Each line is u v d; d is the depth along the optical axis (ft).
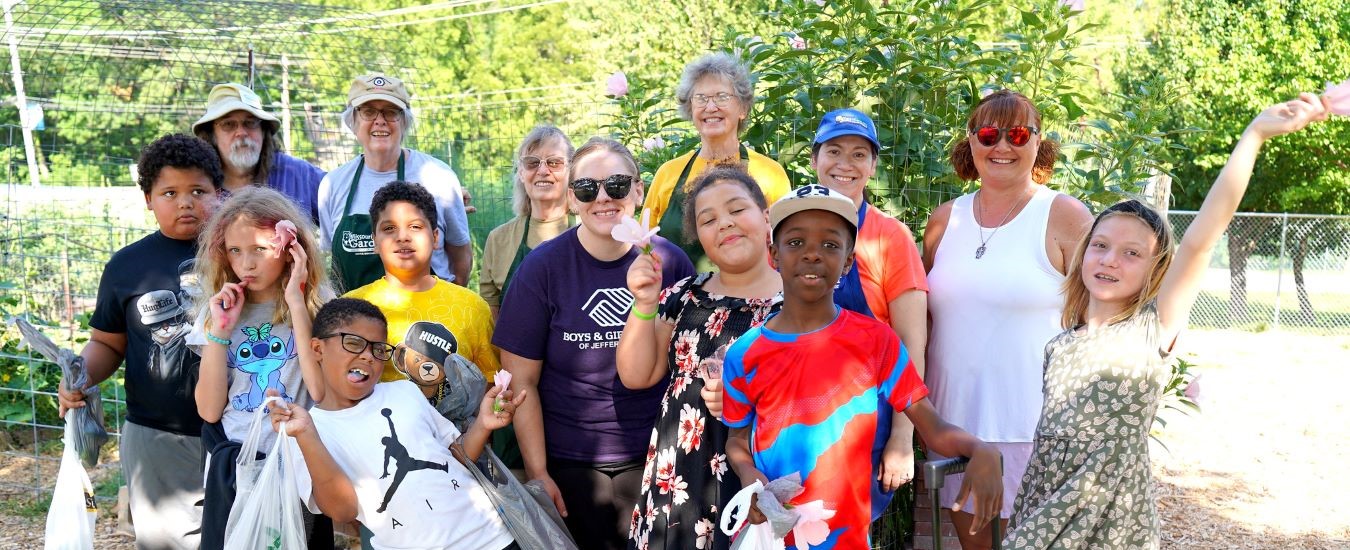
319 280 11.03
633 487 11.09
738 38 17.33
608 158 10.97
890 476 9.53
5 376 22.39
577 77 81.82
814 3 15.43
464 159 33.81
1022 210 11.44
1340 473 21.67
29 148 30.68
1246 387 31.96
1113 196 15.06
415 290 11.68
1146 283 9.55
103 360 11.89
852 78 15.31
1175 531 17.93
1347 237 53.98
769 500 7.60
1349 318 52.39
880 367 8.61
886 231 10.91
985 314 11.28
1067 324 10.30
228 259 10.67
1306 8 53.11
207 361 10.38
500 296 14.67
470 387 10.76
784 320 8.77
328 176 15.67
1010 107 11.35
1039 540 9.56
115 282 11.66
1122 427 9.53
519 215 14.67
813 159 12.20
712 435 9.53
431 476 9.98
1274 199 57.88
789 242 8.41
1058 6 15.69
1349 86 8.27
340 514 9.78
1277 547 17.12
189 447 11.59
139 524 11.81
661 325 10.18
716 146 13.07
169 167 11.53
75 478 11.40
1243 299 54.03
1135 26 52.54
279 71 41.91
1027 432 11.22
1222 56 54.65
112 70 42.42
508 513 10.23
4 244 22.80
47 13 31.37
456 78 86.53
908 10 15.08
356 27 38.17
